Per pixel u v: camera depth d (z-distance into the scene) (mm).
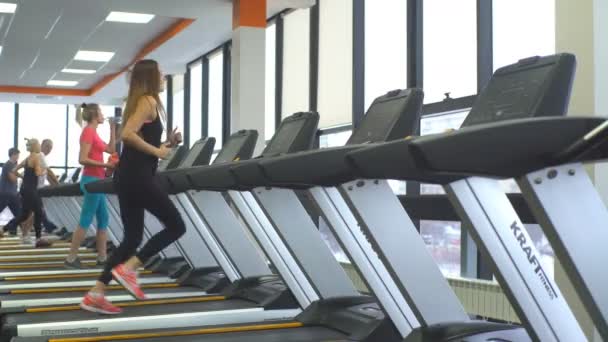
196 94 10898
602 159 1564
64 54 10055
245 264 4238
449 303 2420
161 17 8289
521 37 4707
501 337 2297
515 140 1530
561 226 1587
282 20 8164
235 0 7273
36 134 13844
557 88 1852
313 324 3322
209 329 3260
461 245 5062
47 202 9469
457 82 5301
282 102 8148
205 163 4312
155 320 3451
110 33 8906
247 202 3662
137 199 3383
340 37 6918
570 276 1617
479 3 4953
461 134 1508
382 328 2801
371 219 2396
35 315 3627
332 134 7086
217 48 9719
